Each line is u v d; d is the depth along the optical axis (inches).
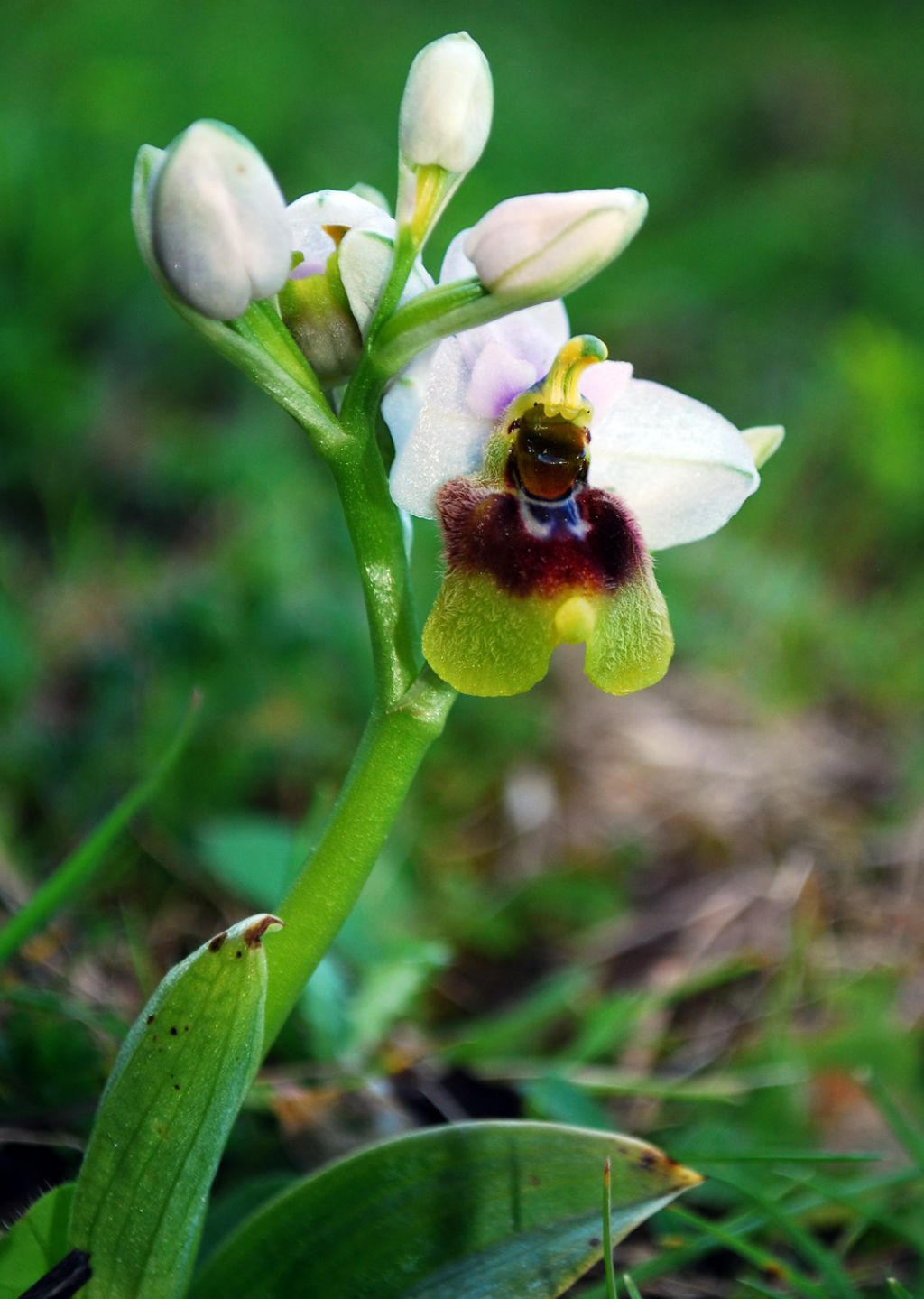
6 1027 6.5
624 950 8.5
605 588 5.8
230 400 13.7
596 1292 5.8
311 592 9.9
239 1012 5.1
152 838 8.3
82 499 10.8
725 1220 6.7
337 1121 6.8
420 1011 7.9
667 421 6.0
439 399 5.8
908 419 13.6
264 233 5.2
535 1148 5.4
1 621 8.9
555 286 5.3
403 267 5.4
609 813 9.5
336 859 5.6
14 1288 5.4
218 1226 6.1
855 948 8.5
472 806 9.3
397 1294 5.5
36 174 13.7
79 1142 6.3
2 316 12.6
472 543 5.7
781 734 10.8
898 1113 6.4
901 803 9.8
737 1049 7.7
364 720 9.5
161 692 8.9
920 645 12.0
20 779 8.5
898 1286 5.7
